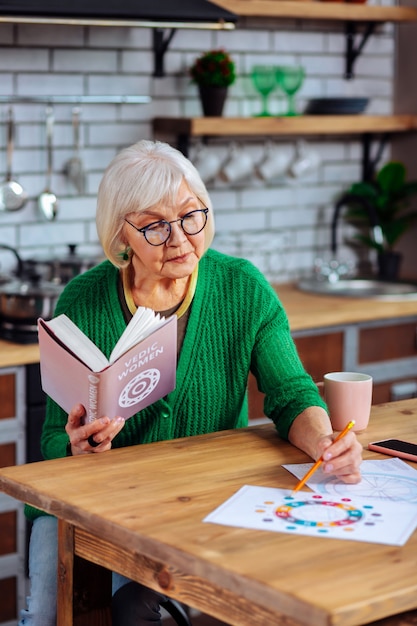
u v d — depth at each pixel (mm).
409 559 1762
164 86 4746
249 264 2859
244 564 1729
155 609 2473
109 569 2160
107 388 2305
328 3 4957
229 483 2145
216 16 4109
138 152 2592
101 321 2721
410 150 5535
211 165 4809
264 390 2674
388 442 2420
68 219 4484
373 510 1989
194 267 2645
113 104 4492
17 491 2162
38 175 4363
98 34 4359
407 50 5492
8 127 4227
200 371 2727
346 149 5457
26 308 3861
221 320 2756
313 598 1603
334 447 2145
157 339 2367
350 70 5387
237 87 5012
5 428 3658
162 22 4027
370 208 5211
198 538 1843
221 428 2785
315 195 5359
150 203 2531
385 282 5191
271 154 4988
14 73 4199
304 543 1824
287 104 5152
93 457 2332
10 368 3633
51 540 2617
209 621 3904
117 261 2674
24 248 4375
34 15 3758
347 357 4457
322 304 4613
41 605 2551
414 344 4699
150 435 2691
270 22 5066
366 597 1609
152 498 2051
